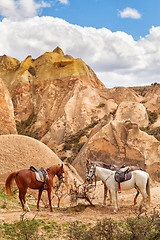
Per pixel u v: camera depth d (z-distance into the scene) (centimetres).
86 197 1219
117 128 4141
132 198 1296
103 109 8144
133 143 3978
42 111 9981
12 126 4497
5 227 809
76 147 6388
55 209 1209
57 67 11388
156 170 3762
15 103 10756
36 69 11862
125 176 1077
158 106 7250
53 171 1177
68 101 8644
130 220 744
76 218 985
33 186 1052
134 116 6022
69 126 7950
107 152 4175
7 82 11612
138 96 8912
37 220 909
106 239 720
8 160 1708
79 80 10150
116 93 8875
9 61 12450
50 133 8288
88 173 1170
